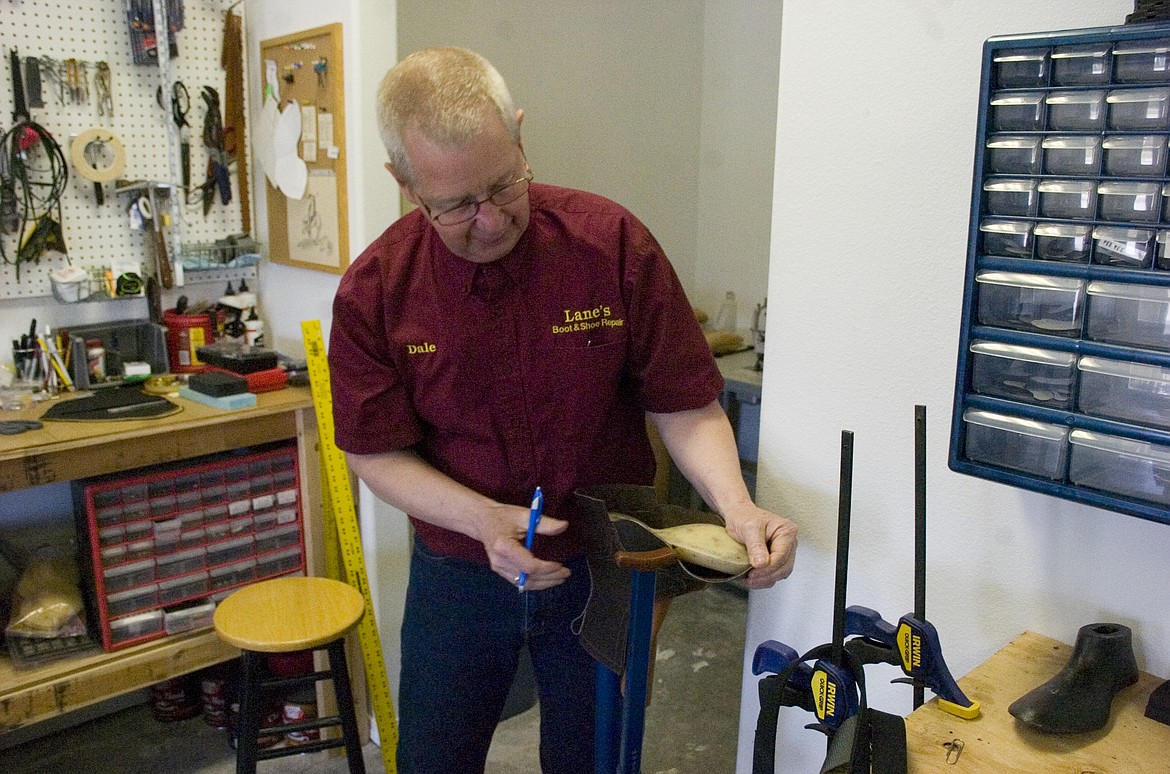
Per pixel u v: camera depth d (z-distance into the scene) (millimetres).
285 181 2461
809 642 1469
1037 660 1131
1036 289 1038
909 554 1313
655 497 1429
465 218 1216
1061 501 1144
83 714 2613
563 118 3309
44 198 2367
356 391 1470
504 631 1586
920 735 1002
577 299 1419
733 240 3840
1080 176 988
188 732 2582
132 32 2398
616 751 1385
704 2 3738
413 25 2770
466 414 1464
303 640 1890
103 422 2057
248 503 2299
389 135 1208
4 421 2037
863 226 1291
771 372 1452
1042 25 1082
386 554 2387
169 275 2545
